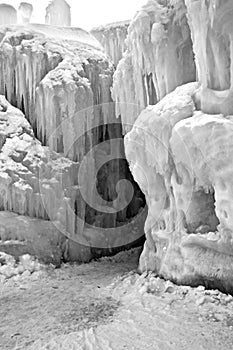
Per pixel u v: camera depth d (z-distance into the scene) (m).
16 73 7.77
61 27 8.90
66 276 6.35
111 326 4.21
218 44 4.75
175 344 3.71
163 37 5.96
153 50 6.21
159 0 6.33
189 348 3.61
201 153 4.75
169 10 6.08
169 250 5.39
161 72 6.15
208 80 4.99
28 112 7.81
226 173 4.43
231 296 4.59
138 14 6.18
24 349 3.73
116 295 5.34
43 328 4.23
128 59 6.93
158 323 4.21
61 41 8.21
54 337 3.98
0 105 7.52
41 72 7.76
